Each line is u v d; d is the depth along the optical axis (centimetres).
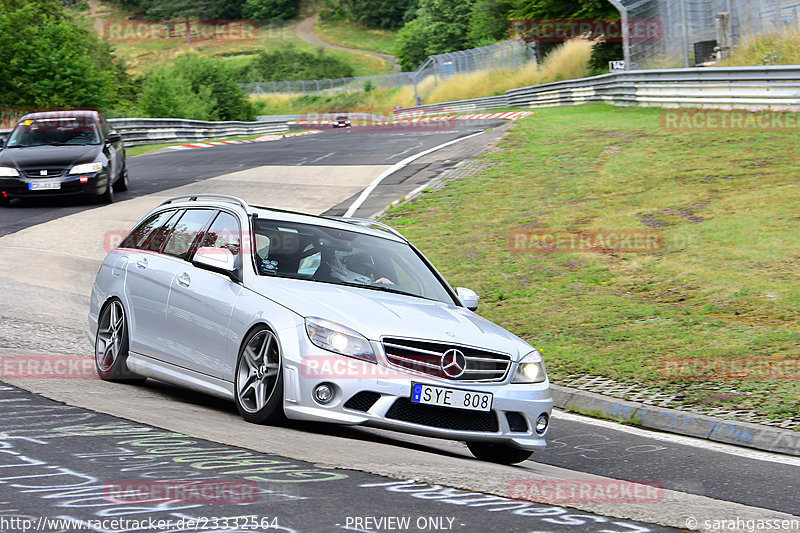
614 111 4931
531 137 4125
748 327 1647
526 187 3036
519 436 962
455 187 3162
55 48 6197
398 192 3191
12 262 2236
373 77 15825
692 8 4897
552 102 6725
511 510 641
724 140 3328
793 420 1214
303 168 4009
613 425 1287
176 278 1091
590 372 1491
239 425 907
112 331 1190
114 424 841
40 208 3098
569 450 1120
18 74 6091
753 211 2392
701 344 1579
